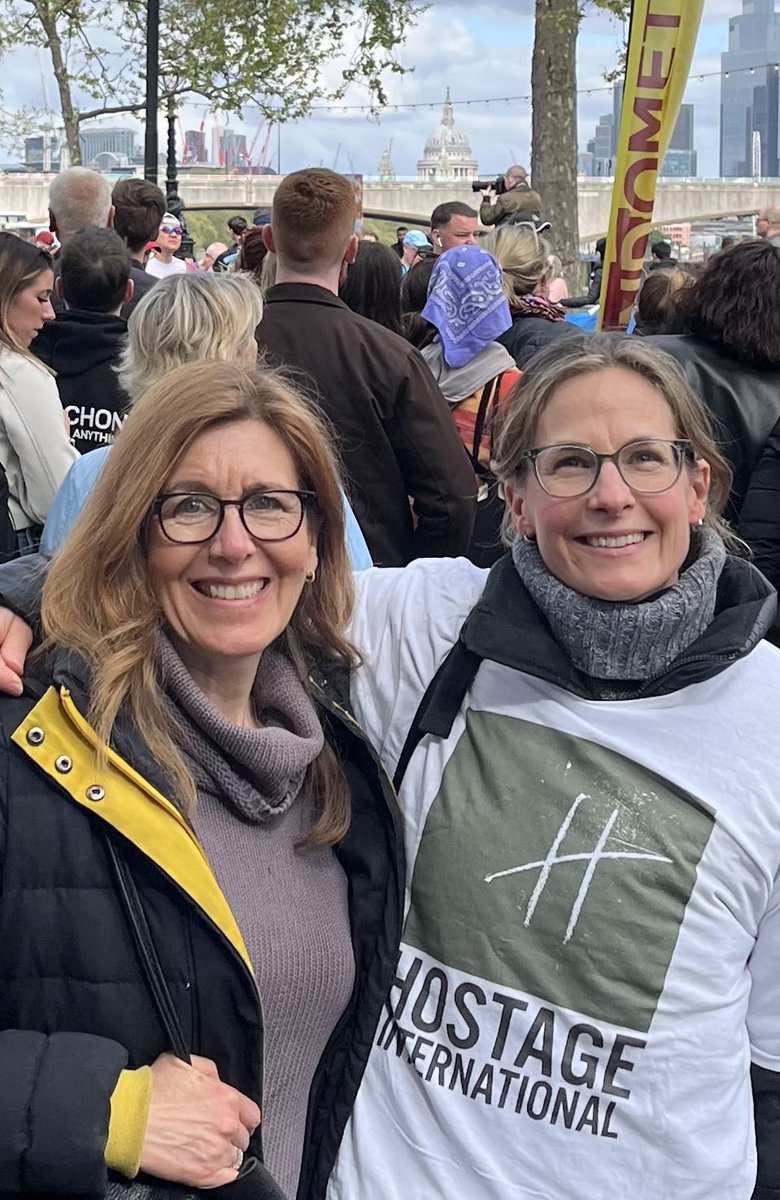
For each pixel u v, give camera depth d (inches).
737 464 137.3
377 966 72.5
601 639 69.6
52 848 62.0
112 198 256.2
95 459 103.3
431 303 174.2
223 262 462.6
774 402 136.9
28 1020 62.2
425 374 148.0
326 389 144.1
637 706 70.9
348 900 74.4
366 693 78.8
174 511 66.9
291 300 146.3
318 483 71.8
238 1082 66.1
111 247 166.9
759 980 71.0
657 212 1883.6
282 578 69.8
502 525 80.8
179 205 669.3
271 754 68.7
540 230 273.1
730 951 68.7
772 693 71.3
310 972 70.3
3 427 149.5
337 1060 73.3
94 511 67.1
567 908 68.7
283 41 1005.2
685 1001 67.7
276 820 72.0
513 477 75.2
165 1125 61.6
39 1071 59.7
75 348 165.2
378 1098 72.0
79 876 62.2
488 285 173.2
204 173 1924.2
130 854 63.0
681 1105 67.6
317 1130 73.4
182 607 67.9
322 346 144.3
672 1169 67.3
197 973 64.2
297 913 70.9
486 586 76.1
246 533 67.1
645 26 178.7
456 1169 69.3
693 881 68.1
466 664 74.5
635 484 69.6
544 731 71.5
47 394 150.9
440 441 147.9
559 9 635.5
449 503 149.3
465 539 152.7
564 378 72.5
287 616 70.7
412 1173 70.2
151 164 695.1
